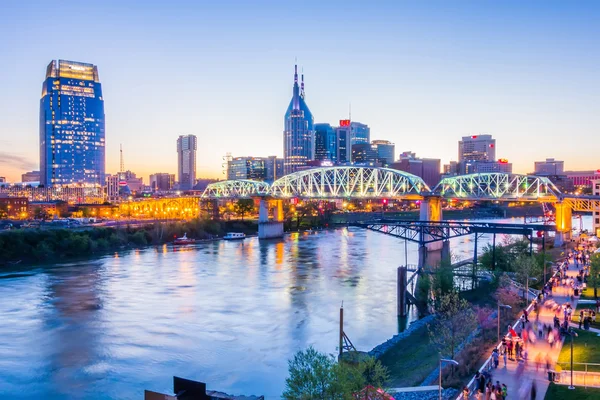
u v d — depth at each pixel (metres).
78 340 87.25
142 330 92.88
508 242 167.88
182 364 76.31
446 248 126.00
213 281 139.25
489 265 113.81
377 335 87.88
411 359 69.44
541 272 98.81
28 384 69.50
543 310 76.50
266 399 63.66
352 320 97.69
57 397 65.62
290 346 83.44
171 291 126.19
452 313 73.00
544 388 47.88
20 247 177.88
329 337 87.50
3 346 84.12
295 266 165.00
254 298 117.69
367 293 121.19
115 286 132.50
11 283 136.50
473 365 58.34
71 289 128.50
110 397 65.50
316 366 44.94
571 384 48.06
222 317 101.38
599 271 88.31
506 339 57.81
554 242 189.12
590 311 72.44
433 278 99.38
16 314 103.75
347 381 45.44
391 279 138.75
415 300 101.75
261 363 76.19
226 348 83.00
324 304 110.62
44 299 117.25
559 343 60.72
